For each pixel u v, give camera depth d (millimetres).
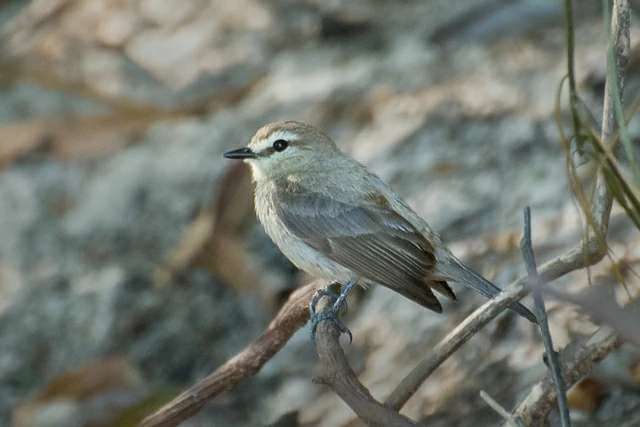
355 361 11898
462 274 9508
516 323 11047
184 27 17281
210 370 13086
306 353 12773
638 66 13656
